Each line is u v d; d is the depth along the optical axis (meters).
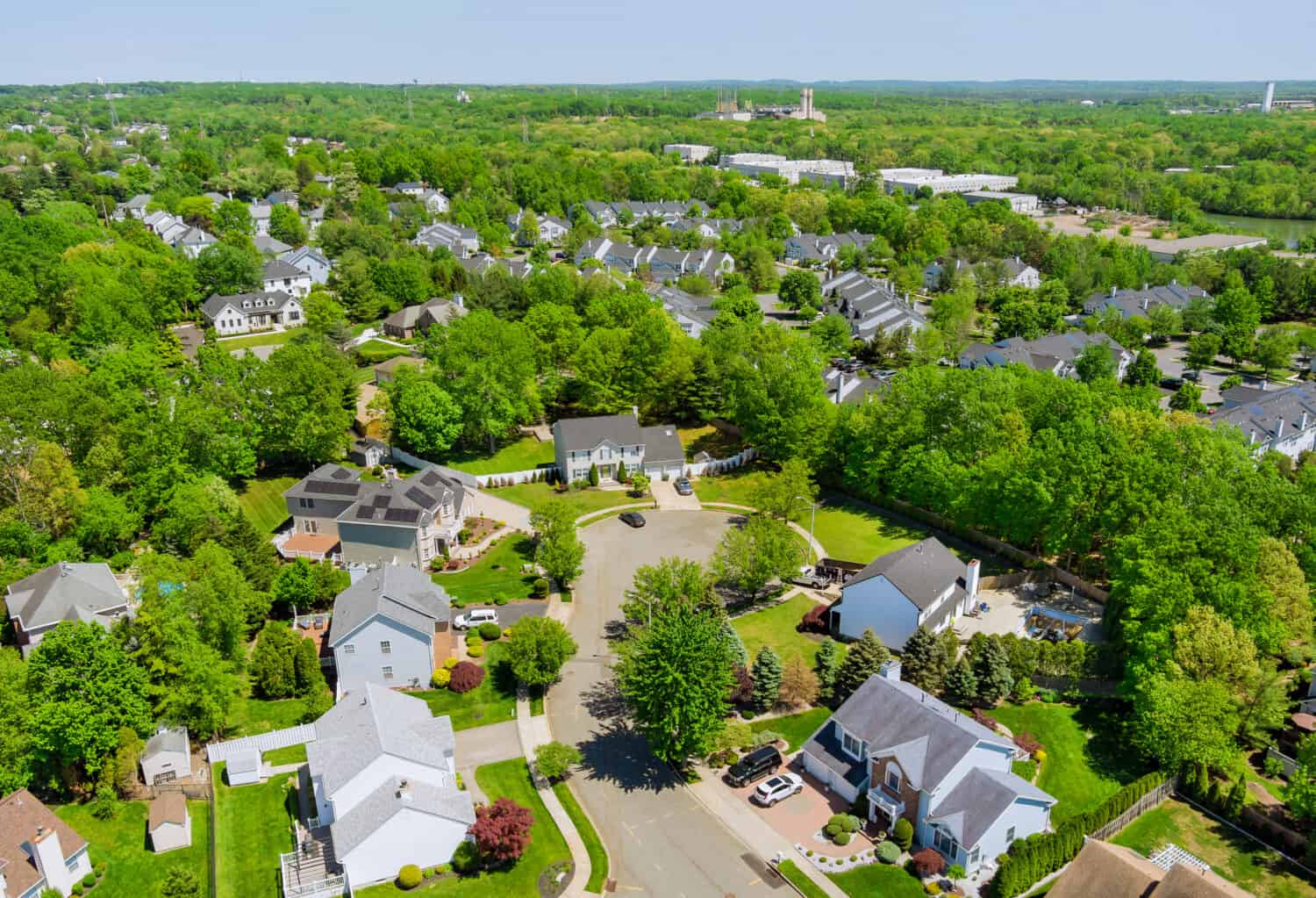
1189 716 59.91
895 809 56.91
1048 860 53.38
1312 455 111.44
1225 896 44.09
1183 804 60.22
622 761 64.38
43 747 57.47
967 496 91.50
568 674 74.19
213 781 62.22
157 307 159.75
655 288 187.38
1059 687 71.25
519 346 118.12
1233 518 72.19
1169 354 161.12
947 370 102.81
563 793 61.12
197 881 50.06
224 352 116.00
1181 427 88.38
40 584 76.19
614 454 111.31
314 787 58.47
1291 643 75.00
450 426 113.19
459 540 96.12
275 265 187.25
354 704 62.38
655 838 57.22
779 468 114.38
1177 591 68.44
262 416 109.69
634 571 90.25
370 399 131.75
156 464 94.88
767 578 81.88
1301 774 56.94
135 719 60.84
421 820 54.00
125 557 88.75
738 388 115.38
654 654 61.69
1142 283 193.00
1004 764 57.97
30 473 87.12
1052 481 83.62
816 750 62.81
